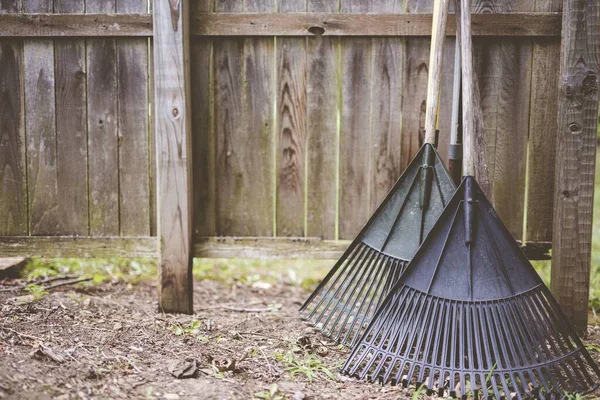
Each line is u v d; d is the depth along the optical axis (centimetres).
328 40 300
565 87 285
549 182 304
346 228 313
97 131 307
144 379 227
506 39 295
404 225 286
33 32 297
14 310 278
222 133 307
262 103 305
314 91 304
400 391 236
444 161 307
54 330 261
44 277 356
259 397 220
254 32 296
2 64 302
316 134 307
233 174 310
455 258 256
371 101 304
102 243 313
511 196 305
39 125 306
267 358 258
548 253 308
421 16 294
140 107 304
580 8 279
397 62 301
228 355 258
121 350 250
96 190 311
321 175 310
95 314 290
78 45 301
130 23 295
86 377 221
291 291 396
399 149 306
